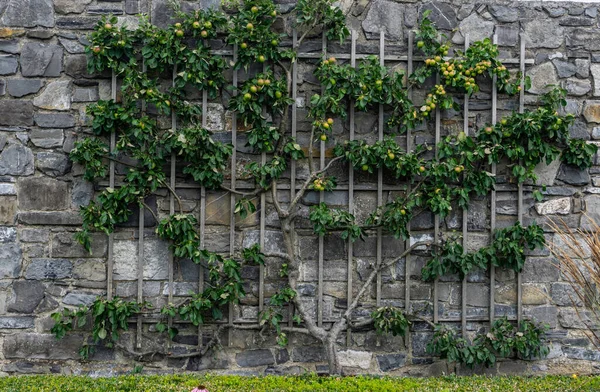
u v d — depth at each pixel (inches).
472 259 168.2
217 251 168.4
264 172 163.5
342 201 170.6
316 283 170.7
